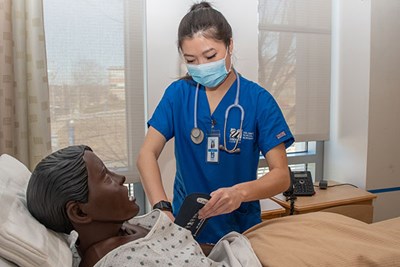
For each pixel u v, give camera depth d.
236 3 2.47
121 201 0.96
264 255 1.06
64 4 2.17
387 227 1.21
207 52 1.37
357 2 2.71
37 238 0.83
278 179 1.33
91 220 0.95
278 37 2.71
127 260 0.88
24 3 1.92
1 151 1.93
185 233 1.03
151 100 2.36
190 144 1.52
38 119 1.98
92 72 2.27
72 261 0.95
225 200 1.12
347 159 2.89
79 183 0.92
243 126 1.47
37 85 1.96
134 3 2.30
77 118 2.27
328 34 2.87
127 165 2.41
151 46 2.32
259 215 1.53
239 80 1.52
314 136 2.94
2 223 0.78
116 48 2.30
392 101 2.76
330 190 2.62
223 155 1.48
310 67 2.85
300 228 1.16
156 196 1.32
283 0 2.70
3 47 1.89
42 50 1.96
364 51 2.69
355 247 1.05
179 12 2.35
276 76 2.75
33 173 0.94
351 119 2.84
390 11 2.67
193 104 1.52
